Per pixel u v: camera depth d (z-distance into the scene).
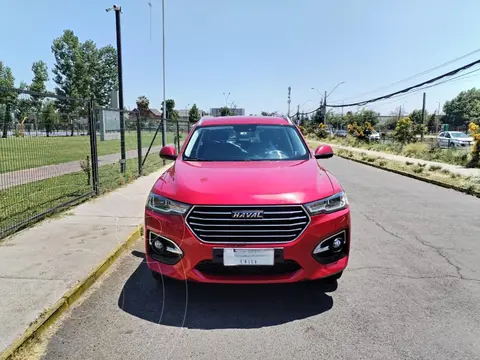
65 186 9.09
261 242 3.05
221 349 2.71
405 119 27.62
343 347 2.73
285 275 3.15
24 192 8.29
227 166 3.89
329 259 3.27
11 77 61.25
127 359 2.58
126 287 3.76
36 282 3.60
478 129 14.95
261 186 3.23
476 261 4.53
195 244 3.07
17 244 4.71
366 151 24.56
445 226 6.16
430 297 3.55
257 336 2.88
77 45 65.62
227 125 5.02
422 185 10.64
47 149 11.54
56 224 5.65
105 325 3.03
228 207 3.04
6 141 7.89
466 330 2.96
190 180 3.44
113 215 6.24
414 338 2.85
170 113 83.31
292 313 3.25
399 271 4.20
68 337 2.84
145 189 8.76
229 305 3.39
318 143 36.78
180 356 2.62
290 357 2.61
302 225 3.10
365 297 3.55
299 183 3.33
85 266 4.02
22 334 2.72
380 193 9.28
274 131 4.87
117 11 11.28
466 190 9.30
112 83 71.38
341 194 3.44
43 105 8.39
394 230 5.91
